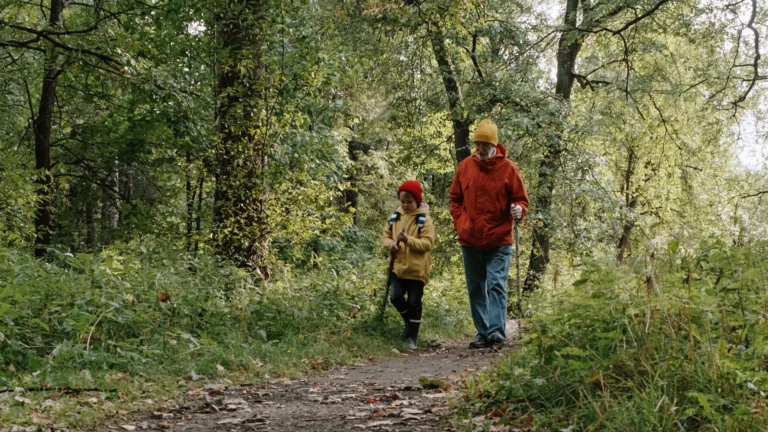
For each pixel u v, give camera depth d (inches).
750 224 159.6
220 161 376.8
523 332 179.3
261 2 391.5
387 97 746.2
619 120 862.5
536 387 138.6
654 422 106.4
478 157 304.2
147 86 457.4
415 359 287.9
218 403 182.1
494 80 734.5
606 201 764.6
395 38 677.3
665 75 836.0
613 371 127.8
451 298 518.3
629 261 151.0
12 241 508.7
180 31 458.3
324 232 425.7
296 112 398.6
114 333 226.5
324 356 269.7
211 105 452.4
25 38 517.3
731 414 106.3
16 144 674.8
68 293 232.5
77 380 186.7
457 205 316.2
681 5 713.0
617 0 710.5
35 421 146.5
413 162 853.2
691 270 150.6
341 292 344.2
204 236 388.5
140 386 193.3
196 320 260.4
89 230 644.7
